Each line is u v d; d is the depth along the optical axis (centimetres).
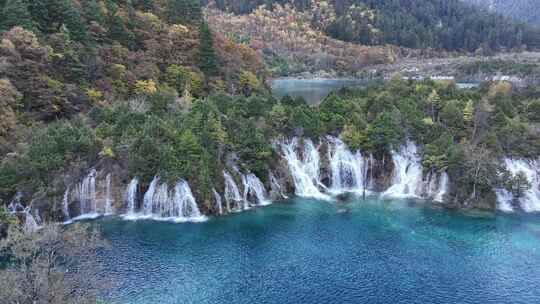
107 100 7881
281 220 5859
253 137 6612
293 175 6925
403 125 7419
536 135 7194
